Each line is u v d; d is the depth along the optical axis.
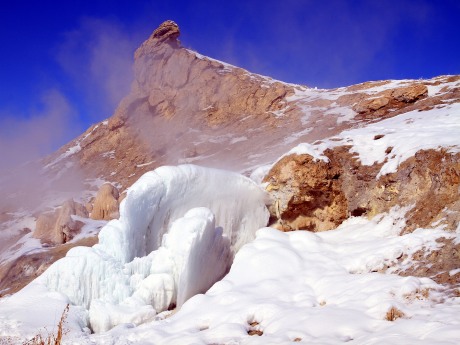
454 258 9.06
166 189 12.19
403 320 7.14
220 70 52.50
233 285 10.51
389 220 11.79
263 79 50.00
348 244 11.50
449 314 6.98
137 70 56.47
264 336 7.81
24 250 19.31
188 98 49.53
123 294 10.72
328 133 27.25
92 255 10.86
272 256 11.03
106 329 10.00
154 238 12.34
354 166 13.73
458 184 10.64
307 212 13.98
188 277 10.89
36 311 9.93
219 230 12.20
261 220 13.95
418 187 11.58
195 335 8.47
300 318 8.11
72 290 10.69
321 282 9.80
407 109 22.39
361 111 29.92
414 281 8.29
